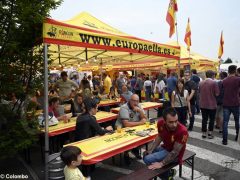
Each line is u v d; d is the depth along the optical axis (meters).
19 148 4.41
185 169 5.18
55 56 9.79
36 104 4.92
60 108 6.80
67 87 8.73
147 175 3.51
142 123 5.71
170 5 8.15
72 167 3.22
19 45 4.55
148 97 16.14
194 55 14.77
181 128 3.75
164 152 4.04
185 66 12.55
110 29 6.99
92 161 3.58
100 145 4.17
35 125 4.70
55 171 3.88
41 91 5.23
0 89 4.45
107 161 5.76
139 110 5.80
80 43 4.77
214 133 8.04
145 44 6.46
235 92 6.61
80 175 3.21
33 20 4.11
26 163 5.69
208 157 5.85
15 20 4.21
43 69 4.72
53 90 8.80
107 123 7.46
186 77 9.07
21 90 4.56
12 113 4.66
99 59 12.01
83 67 18.33
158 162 3.92
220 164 5.44
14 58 4.55
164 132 3.94
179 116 7.72
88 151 3.87
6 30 4.32
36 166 5.50
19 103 4.79
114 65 16.72
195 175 4.89
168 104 9.02
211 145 6.74
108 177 4.88
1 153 4.31
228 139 7.32
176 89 7.75
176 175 4.86
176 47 7.81
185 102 7.68
